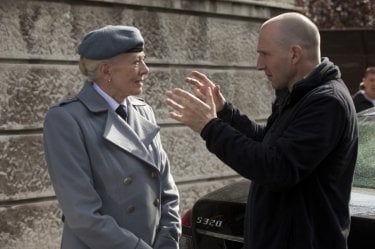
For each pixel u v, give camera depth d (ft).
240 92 22.57
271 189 8.13
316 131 7.90
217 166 21.71
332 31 39.86
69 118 8.50
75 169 8.33
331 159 8.18
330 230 8.16
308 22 8.49
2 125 15.69
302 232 8.08
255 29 23.13
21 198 16.03
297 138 7.92
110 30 8.69
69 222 8.36
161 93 19.80
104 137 8.54
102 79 8.82
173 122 20.13
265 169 7.92
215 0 21.29
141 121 9.18
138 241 8.44
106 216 8.36
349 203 9.35
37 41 16.44
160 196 9.08
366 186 10.50
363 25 58.95
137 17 19.02
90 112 8.68
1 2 15.66
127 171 8.61
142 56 8.87
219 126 8.27
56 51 16.87
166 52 19.93
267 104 23.63
